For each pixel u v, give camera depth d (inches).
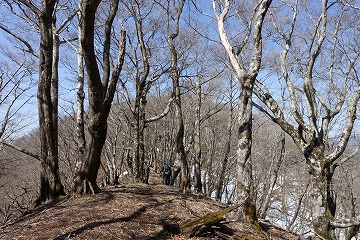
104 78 334.3
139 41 588.1
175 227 243.0
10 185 714.8
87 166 337.4
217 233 239.3
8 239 218.7
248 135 305.9
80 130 446.3
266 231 304.2
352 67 472.7
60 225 236.2
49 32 356.8
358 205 637.9
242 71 315.6
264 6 314.5
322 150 400.2
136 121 595.5
